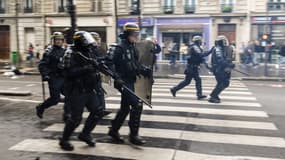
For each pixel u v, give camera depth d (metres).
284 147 5.55
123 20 27.91
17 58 26.34
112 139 5.89
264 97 10.56
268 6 24.58
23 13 31.55
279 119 7.48
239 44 25.42
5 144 5.60
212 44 25.91
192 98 10.20
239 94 11.22
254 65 22.48
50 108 8.45
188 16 26.30
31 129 6.53
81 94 5.11
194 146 5.55
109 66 5.35
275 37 24.44
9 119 7.36
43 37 30.86
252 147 5.53
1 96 10.57
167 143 5.70
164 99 10.00
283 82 15.66
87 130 5.42
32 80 16.06
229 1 25.50
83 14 29.02
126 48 5.38
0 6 32.25
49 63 7.04
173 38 27.00
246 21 25.14
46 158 4.97
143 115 7.78
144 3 27.39
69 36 10.70
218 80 9.30
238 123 7.09
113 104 9.19
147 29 27.50
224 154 5.18
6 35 32.34
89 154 5.14
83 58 5.02
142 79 5.55
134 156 5.05
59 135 6.11
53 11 30.45
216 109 8.52
